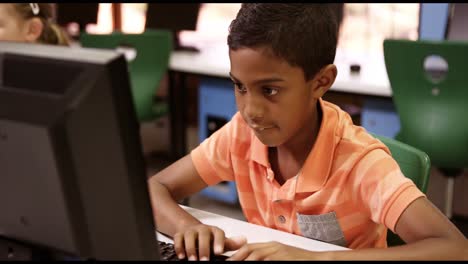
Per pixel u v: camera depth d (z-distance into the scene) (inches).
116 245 25.1
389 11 129.3
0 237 28.9
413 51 91.3
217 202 132.1
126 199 24.4
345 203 42.6
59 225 24.6
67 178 22.4
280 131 37.8
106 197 23.8
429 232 37.2
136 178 24.5
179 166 51.3
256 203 47.6
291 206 44.2
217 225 45.5
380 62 125.0
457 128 93.8
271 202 45.2
